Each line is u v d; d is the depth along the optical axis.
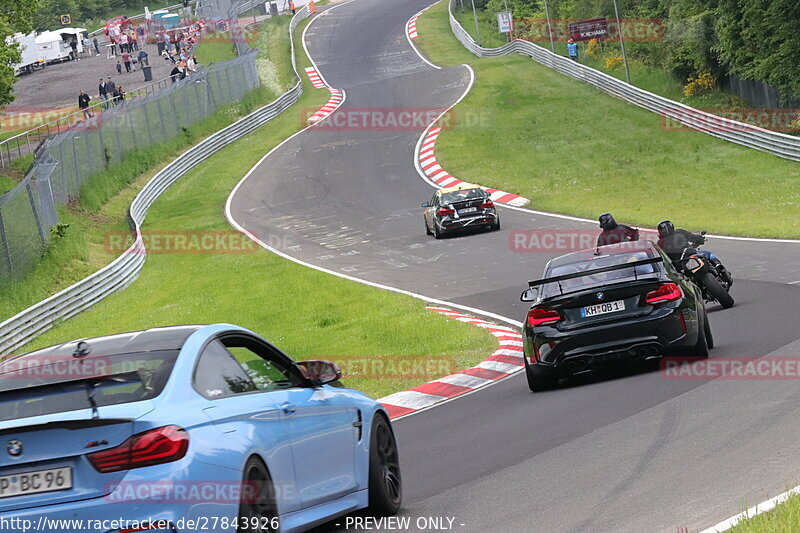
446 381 25.88
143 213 80.75
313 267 55.16
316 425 11.06
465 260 51.62
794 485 11.13
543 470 14.05
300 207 77.19
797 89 83.19
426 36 158.62
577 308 21.33
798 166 73.44
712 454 13.45
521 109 104.62
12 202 58.09
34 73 148.12
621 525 10.71
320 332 36.72
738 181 71.62
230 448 9.23
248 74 124.81
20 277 55.56
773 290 32.97
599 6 129.00
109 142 88.56
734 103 97.19
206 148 100.88
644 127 92.00
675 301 21.17
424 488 14.20
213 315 43.09
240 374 10.45
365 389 26.33
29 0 85.31
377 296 43.56
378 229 66.00
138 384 9.28
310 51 157.25
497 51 137.50
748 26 88.25
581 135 92.25
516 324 34.53
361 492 12.07
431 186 79.38
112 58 151.25
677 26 103.69
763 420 15.05
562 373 21.48
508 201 71.12
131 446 8.62
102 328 45.91
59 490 8.63
